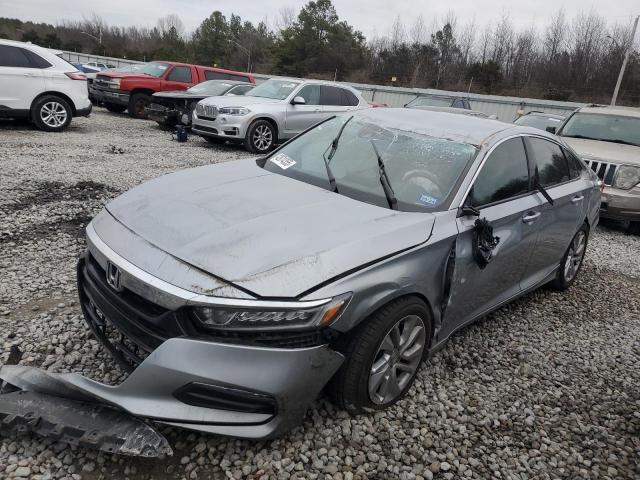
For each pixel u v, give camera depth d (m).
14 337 3.35
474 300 3.61
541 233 4.24
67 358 3.18
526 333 4.34
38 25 103.25
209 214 2.95
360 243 2.77
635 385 3.75
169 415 2.38
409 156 3.70
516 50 59.94
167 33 97.56
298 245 2.67
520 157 4.09
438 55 63.56
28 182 6.94
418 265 2.93
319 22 73.25
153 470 2.46
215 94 13.84
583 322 4.69
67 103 11.64
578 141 8.64
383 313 2.77
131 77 15.55
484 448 2.91
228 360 2.37
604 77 52.56
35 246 4.88
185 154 10.61
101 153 9.66
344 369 2.73
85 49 88.56
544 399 3.43
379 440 2.83
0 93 10.77
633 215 7.73
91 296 2.91
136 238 2.77
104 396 2.39
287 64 73.81
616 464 2.91
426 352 3.25
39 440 2.53
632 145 8.47
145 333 2.54
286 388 2.42
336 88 13.09
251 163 4.08
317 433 2.80
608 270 6.27
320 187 3.55
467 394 3.38
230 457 2.58
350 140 4.00
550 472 2.80
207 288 2.42
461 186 3.43
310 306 2.43
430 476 2.64
